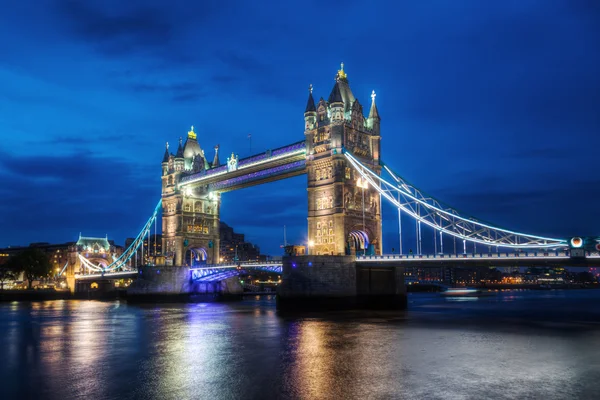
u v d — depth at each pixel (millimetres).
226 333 62406
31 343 56250
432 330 61812
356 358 43781
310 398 31812
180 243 149875
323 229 105562
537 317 80062
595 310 98375
